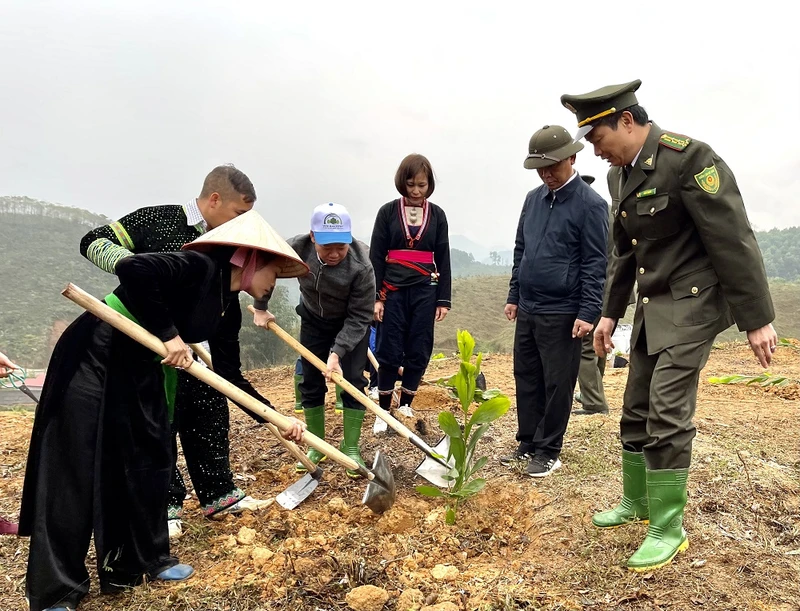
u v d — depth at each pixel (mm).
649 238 3068
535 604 2775
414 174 5000
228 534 3639
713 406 6262
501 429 5504
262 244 2979
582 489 3951
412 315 5379
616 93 2961
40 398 2848
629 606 2742
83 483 2777
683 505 3057
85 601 2959
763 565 2984
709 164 2855
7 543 3545
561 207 4266
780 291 72625
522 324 4500
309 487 3979
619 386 7730
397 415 5781
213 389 3688
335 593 2975
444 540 3508
